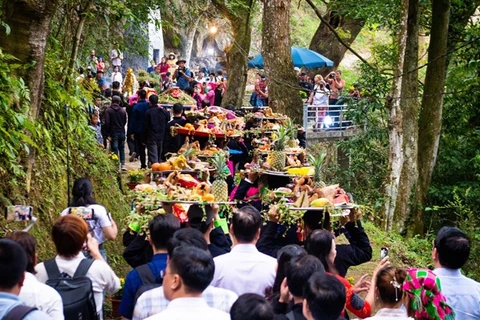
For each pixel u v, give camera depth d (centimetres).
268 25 1997
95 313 484
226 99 2342
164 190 693
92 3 1095
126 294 498
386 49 2089
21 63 827
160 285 483
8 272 382
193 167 889
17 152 809
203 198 648
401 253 1372
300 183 705
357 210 641
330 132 2431
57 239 498
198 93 2273
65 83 1043
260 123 1523
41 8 816
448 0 1636
